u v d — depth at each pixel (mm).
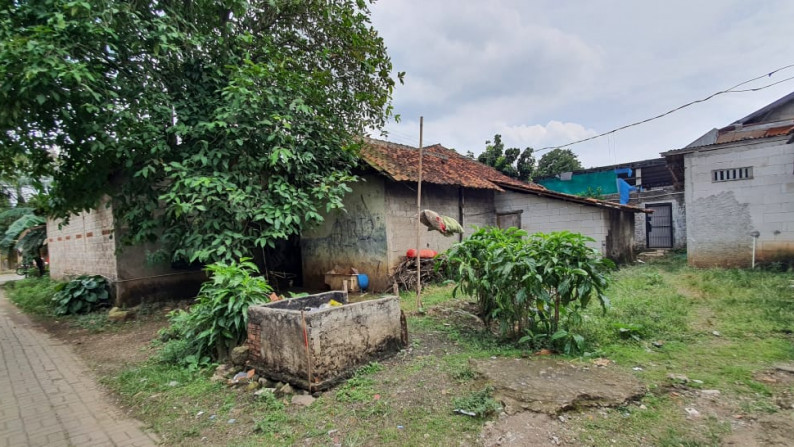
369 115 9648
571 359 4090
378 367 4176
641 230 16250
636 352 4238
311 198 8133
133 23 6074
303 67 8648
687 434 2670
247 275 5023
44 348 6082
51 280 14117
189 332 5039
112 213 8727
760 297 6199
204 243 6773
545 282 4566
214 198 6312
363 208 9547
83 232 11070
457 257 5371
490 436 2762
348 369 4043
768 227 9258
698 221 10133
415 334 5367
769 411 2910
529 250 4621
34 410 3807
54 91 5316
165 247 9141
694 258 10164
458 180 10984
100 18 5652
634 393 3205
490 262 4754
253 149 7312
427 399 3428
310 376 3658
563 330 4445
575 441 2633
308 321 3684
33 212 15664
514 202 12664
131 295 8820
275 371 4031
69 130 6238
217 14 7730
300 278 11328
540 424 2826
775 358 3934
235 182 6934
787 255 9039
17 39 4949
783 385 3324
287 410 3422
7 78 4953
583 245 4438
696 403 3090
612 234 11430
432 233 10648
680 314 5617
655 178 19359
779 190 9125
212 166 6754
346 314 4074
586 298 4316
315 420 3211
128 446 3102
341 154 8430
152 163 6883
